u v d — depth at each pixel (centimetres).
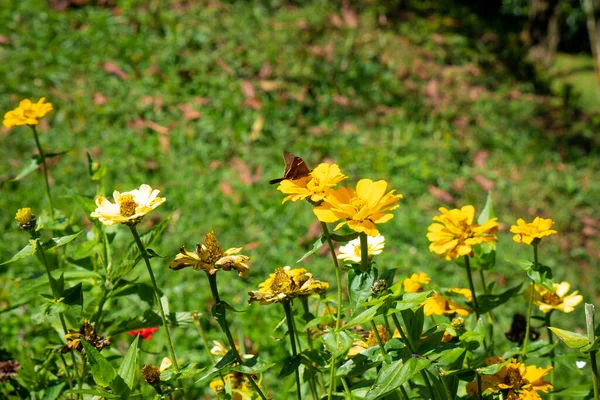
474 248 208
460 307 197
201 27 852
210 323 450
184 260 150
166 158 652
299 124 745
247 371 151
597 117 934
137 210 153
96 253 227
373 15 997
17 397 208
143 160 641
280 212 605
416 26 1019
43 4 841
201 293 484
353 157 705
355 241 187
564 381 376
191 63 791
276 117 743
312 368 161
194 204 594
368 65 866
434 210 655
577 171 784
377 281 148
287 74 812
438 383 162
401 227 608
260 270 535
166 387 170
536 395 168
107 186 593
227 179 644
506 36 1127
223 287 495
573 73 1140
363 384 169
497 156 774
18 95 689
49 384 206
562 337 155
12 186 575
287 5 969
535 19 1148
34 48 766
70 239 173
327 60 856
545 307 212
